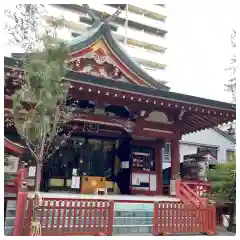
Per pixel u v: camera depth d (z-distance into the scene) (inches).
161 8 1953.7
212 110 516.7
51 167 537.6
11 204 355.9
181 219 364.5
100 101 488.1
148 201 410.0
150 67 1911.9
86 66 529.3
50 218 322.0
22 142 497.4
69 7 1509.6
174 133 562.6
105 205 337.7
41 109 322.0
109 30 534.0
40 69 317.4
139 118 536.7
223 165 455.8
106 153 596.4
